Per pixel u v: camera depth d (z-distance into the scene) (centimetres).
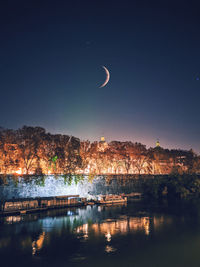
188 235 5819
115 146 14575
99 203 10375
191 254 4744
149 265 4284
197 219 7438
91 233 5938
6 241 5312
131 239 5534
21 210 7756
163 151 16238
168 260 4491
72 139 11275
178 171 15088
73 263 4353
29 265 4269
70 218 7438
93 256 4619
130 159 14862
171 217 7719
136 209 9219
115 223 6912
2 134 9350
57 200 9106
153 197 13238
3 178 8756
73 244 5200
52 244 5188
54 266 4238
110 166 14025
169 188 13925
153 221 7175
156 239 5528
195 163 16975
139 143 15138
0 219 6988
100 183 12712
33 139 9931
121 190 13725
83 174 11900
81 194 11669
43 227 6375
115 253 4772
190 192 14162
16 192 9212
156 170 16500
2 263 4334
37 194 9906
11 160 9125
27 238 5512
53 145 10669
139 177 14388
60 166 10438
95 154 12988
